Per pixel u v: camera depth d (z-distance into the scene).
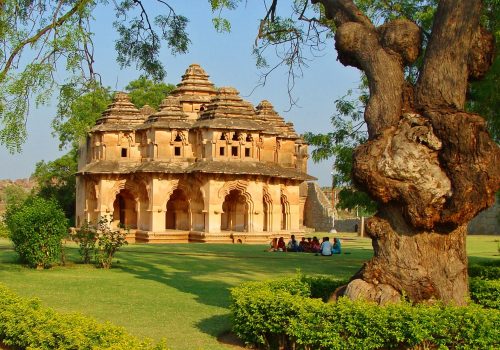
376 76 12.13
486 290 13.09
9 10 16.20
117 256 30.89
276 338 11.31
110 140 49.28
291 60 17.00
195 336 12.46
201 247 39.06
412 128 11.36
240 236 44.78
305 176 49.78
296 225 49.50
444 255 11.55
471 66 11.88
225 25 14.24
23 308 11.19
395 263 11.60
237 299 11.84
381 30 12.41
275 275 23.53
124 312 14.98
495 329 9.56
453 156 10.94
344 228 66.38
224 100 47.03
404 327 9.89
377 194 11.38
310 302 10.88
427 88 11.74
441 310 10.13
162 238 45.59
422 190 11.07
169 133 47.16
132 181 48.84
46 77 15.97
